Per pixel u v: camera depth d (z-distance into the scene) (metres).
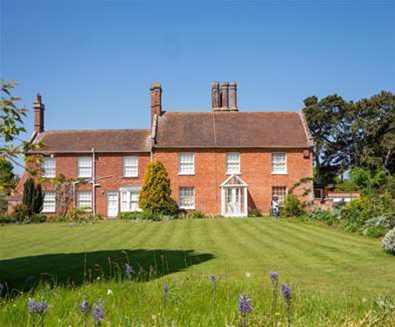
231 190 35.69
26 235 21.77
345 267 12.11
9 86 6.36
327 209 29.56
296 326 4.79
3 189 6.49
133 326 4.77
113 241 18.61
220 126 37.78
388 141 51.12
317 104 55.78
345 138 55.94
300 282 9.91
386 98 52.94
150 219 30.44
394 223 19.55
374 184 41.56
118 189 36.53
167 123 37.91
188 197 35.94
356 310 5.66
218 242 17.78
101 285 7.44
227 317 5.05
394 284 9.95
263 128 37.66
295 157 36.25
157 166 33.66
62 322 4.93
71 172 36.62
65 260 13.62
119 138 37.88
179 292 6.54
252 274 10.92
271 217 31.38
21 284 9.73
